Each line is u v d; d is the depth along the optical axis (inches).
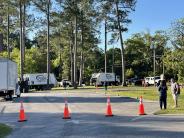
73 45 3978.8
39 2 3358.8
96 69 5393.7
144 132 727.1
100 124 865.5
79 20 3582.7
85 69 5172.2
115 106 1379.2
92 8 3535.9
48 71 3331.7
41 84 3380.9
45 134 728.3
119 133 719.7
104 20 3533.5
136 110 1213.7
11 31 3767.2
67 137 684.1
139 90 2519.7
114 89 2810.0
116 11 3449.8
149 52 5132.9
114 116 1039.0
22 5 3358.8
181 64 2539.4
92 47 4333.2
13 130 789.9
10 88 1782.7
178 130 747.4
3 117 1074.7
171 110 1151.0
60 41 4042.8
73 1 3420.3
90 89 2979.8
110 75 3973.9
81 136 692.1
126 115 1063.6
